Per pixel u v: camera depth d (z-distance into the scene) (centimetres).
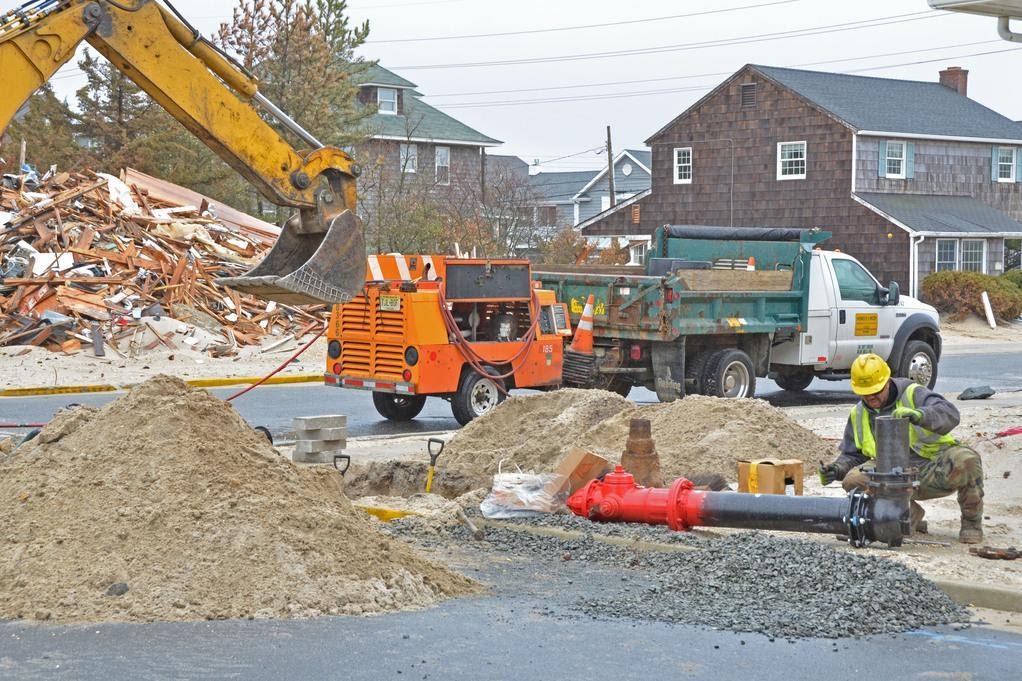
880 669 653
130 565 752
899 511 873
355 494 1206
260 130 983
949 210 4266
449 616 745
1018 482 1114
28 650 663
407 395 1714
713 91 4469
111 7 936
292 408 1852
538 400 1310
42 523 795
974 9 1420
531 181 8112
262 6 3784
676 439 1215
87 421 879
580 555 903
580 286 1850
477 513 1026
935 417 898
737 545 871
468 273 1619
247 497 793
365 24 4106
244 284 985
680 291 1742
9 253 2572
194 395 858
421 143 5594
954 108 4634
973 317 3941
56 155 3738
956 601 791
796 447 1212
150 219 2842
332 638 691
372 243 4031
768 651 682
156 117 3834
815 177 4222
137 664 642
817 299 1938
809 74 4506
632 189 7250
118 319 2414
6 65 909
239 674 629
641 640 700
